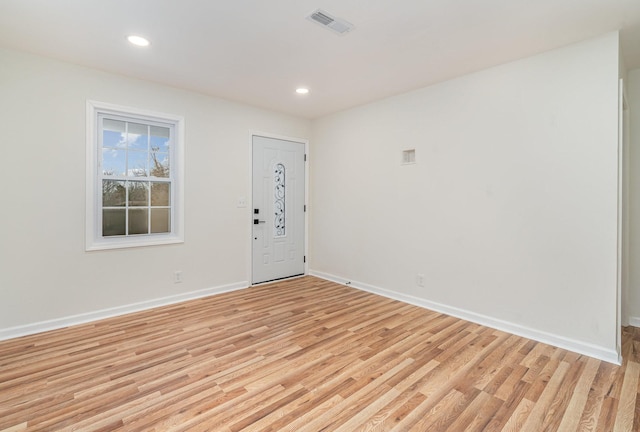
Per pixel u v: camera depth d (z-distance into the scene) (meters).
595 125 2.47
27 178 2.81
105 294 3.22
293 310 3.47
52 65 2.90
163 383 2.09
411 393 2.01
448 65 2.99
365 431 1.68
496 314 3.03
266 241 4.56
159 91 3.51
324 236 4.87
